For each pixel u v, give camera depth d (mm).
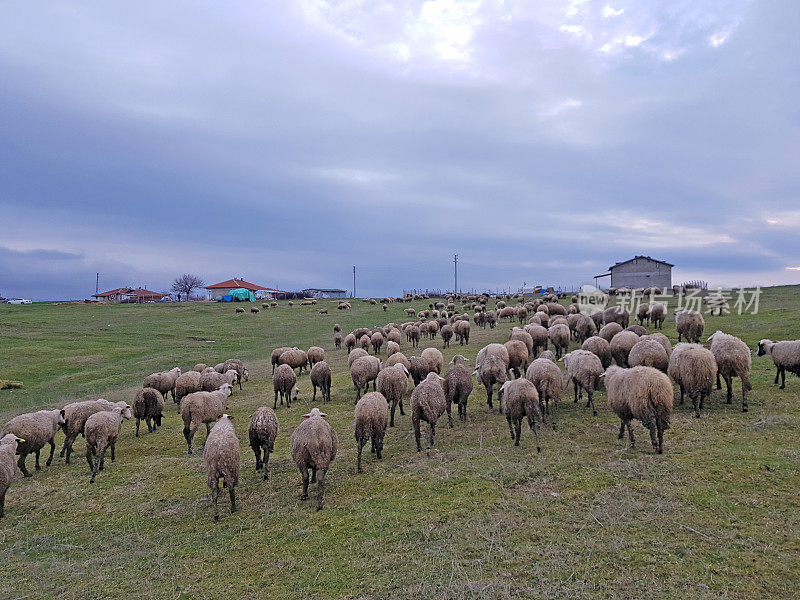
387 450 13211
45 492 11883
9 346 47594
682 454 10867
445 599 6312
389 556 7637
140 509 10602
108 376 34938
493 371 16125
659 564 6816
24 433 12984
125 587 7340
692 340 24891
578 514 8477
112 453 14336
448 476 10758
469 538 7930
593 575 6656
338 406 19062
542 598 6230
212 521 9680
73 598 7109
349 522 9016
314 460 9773
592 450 11586
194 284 154875
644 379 11125
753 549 7043
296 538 8586
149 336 53969
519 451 11953
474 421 15195
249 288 130375
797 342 15891
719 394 16016
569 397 17078
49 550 8914
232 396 23141
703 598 5996
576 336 29609
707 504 8461
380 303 85875
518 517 8539
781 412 13680
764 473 9539
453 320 44062
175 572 7727
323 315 69875
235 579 7395
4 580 7758
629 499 8828
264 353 41812
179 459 14180
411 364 18875
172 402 23766
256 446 12422
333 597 6680
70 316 73125
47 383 33531
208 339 51844
